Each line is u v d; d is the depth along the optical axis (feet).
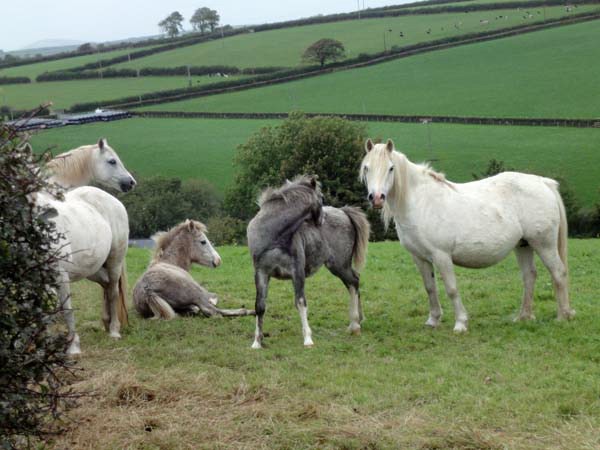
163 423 22.85
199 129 209.36
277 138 151.12
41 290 17.57
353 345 31.09
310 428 21.98
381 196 30.58
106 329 34.01
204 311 36.91
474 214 32.42
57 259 18.13
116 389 25.07
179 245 39.45
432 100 215.10
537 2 322.75
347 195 138.10
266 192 30.94
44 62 345.31
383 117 202.08
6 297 16.75
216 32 387.34
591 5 305.73
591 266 50.67
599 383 25.02
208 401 24.62
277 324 35.37
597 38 259.80
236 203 152.87
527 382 25.61
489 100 207.92
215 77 277.23
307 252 31.40
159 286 36.45
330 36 332.80
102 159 36.94
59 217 28.60
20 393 17.10
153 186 156.35
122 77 294.05
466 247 32.42
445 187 32.76
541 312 36.55
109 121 221.46
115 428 22.52
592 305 37.42
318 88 244.42
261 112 217.77
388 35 315.78
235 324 35.40
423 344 30.94
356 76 256.11
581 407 23.12
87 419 23.13
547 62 240.53
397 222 32.78
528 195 33.40
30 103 240.73
